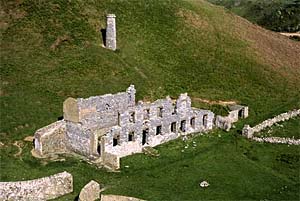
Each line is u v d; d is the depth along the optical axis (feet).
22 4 293.84
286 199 146.00
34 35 271.49
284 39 379.35
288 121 230.68
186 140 199.82
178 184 155.02
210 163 175.01
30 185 141.28
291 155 186.29
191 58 292.40
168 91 251.80
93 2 315.78
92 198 139.64
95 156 173.06
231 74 285.23
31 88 223.92
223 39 323.98
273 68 305.32
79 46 270.26
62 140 183.32
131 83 248.32
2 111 201.36
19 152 176.65
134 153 183.42
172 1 346.74
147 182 155.63
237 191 151.02
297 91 282.15
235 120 232.32
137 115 182.09
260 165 175.73
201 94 256.52
